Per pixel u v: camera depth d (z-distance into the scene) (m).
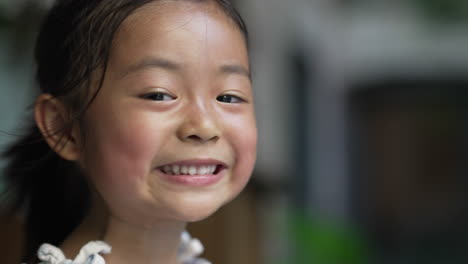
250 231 3.88
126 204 1.42
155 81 1.37
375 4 9.38
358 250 6.50
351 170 9.93
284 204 5.36
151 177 1.38
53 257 1.45
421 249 9.43
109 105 1.39
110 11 1.42
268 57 5.79
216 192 1.44
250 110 1.52
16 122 2.96
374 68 9.39
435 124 9.81
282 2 6.22
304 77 7.80
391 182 9.88
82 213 1.69
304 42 7.45
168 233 1.51
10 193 1.82
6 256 2.34
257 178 3.82
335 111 9.35
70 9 1.51
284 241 5.38
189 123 1.37
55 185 1.72
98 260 1.41
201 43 1.40
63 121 1.50
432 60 9.20
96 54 1.42
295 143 7.18
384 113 9.87
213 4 1.47
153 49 1.37
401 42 9.22
